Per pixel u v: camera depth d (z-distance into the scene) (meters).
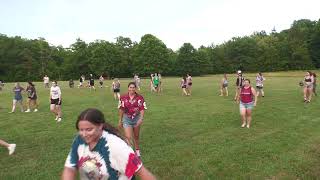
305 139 12.18
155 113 19.67
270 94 30.03
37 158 10.54
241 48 117.62
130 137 9.98
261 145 11.37
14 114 20.89
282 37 126.50
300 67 110.62
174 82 57.97
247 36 128.62
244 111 14.71
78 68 112.19
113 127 3.76
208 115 18.41
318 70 106.25
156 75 36.47
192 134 13.51
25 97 33.12
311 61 111.88
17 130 15.35
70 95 34.00
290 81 53.44
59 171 9.21
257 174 8.58
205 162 9.59
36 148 11.84
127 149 3.59
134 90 10.09
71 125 16.34
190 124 15.77
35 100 22.14
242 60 117.12
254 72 113.19
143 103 10.20
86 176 3.68
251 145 11.39
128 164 3.56
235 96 28.27
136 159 3.60
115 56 111.31
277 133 13.28
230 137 12.76
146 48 110.38
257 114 18.25
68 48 119.31
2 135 14.24
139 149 11.17
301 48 110.56
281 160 9.66
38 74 112.25
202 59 113.38
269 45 117.25
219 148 11.09
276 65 112.38
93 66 110.81
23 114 20.81
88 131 3.52
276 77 73.62
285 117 17.14
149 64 110.00
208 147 11.27
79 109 22.58
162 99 27.78
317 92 31.30
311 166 9.13
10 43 114.94
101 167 3.60
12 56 111.94
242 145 11.43
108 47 111.06
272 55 112.69
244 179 8.26
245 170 8.88
